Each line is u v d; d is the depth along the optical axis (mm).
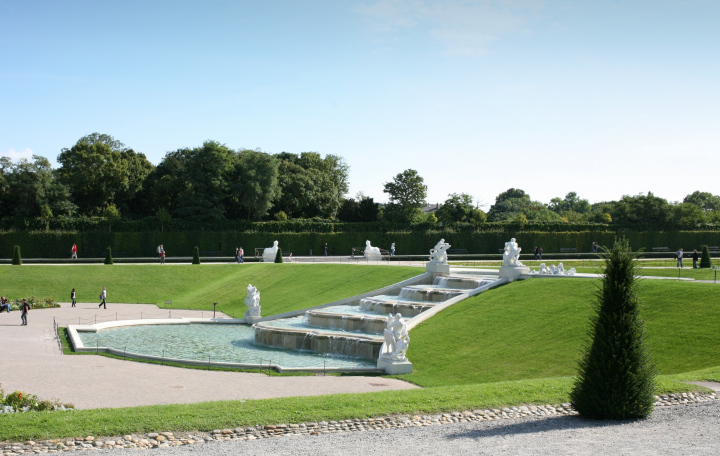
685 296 33781
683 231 97312
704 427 16938
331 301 52125
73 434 16656
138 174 111875
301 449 15820
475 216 101562
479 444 15969
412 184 110062
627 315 18359
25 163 94500
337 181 138500
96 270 66000
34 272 63844
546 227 96750
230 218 103938
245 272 67688
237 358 34844
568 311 35250
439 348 33812
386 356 30906
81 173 100062
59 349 35375
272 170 100688
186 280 66062
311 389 25938
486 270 55719
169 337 41281
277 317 47531
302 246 91125
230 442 16500
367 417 18344
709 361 26891
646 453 14953
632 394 17953
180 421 17672
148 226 86938
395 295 51438
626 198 107500
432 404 19516
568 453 15086
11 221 82125
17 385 25359
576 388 18844
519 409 19250
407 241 94000
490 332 34844
